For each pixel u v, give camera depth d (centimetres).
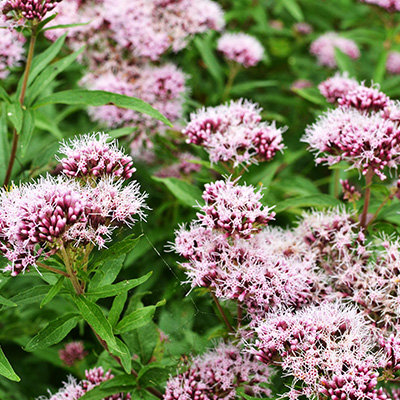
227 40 93
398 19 113
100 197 71
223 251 72
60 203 70
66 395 75
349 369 69
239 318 73
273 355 71
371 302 72
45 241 69
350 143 74
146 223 87
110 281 72
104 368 77
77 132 88
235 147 76
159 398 74
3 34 82
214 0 113
